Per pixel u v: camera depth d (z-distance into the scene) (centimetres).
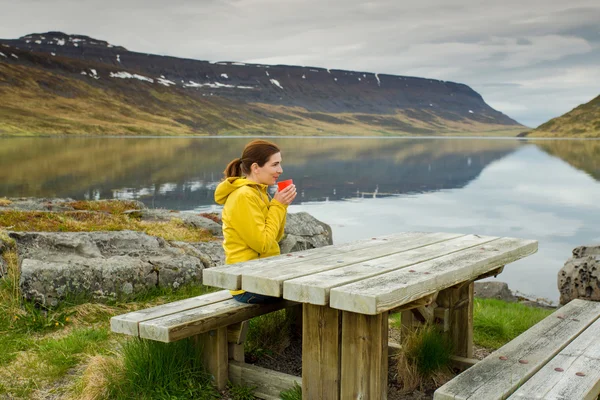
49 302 557
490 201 2614
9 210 855
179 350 386
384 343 324
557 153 8131
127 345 397
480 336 563
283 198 381
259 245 369
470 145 12075
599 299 766
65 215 899
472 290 444
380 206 2409
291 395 361
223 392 386
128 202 1158
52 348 467
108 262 618
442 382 399
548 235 1725
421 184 3509
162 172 4191
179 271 668
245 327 402
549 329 398
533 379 307
